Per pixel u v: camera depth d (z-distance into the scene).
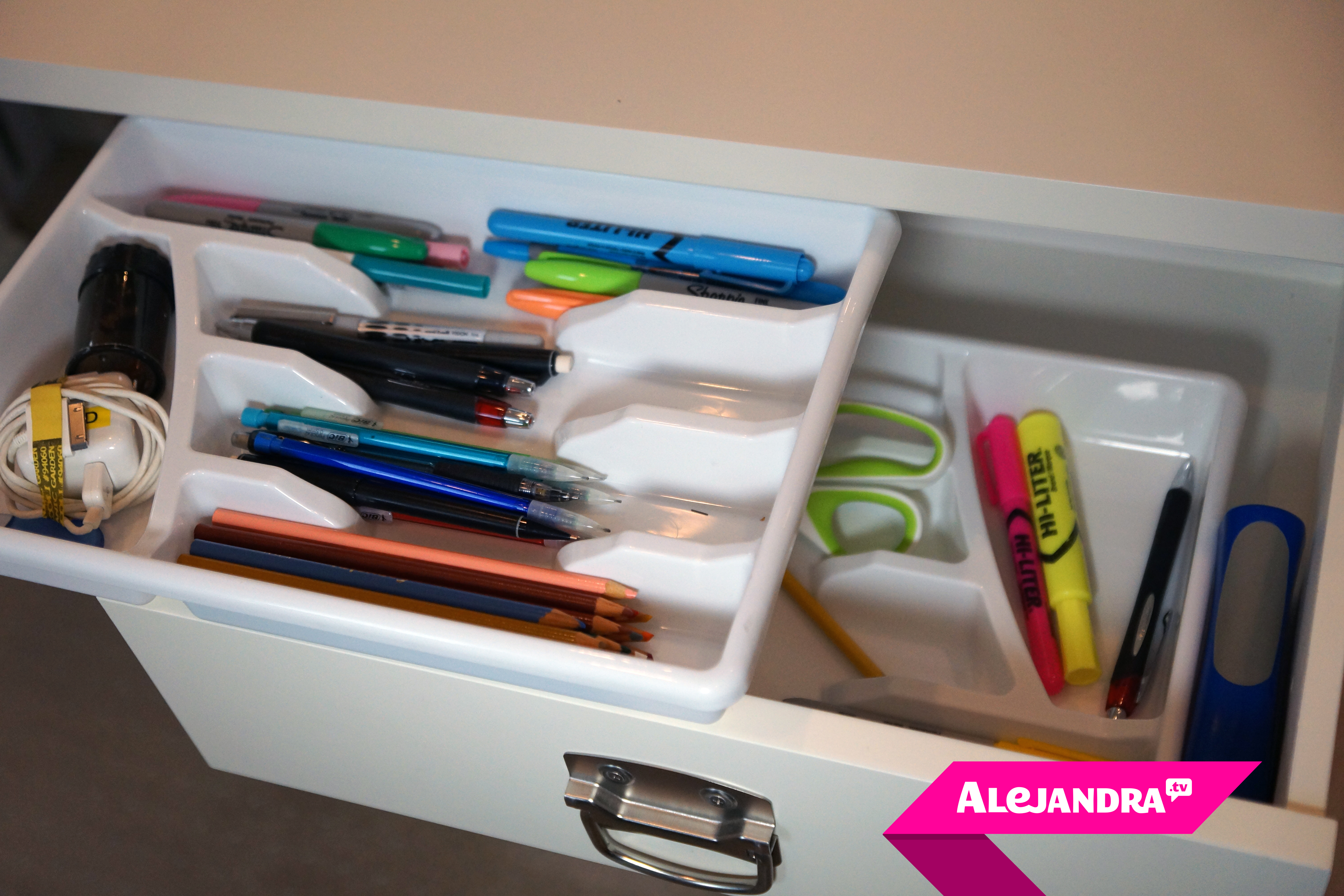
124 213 0.57
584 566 0.49
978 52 0.52
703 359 0.55
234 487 0.50
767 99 0.50
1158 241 0.56
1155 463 0.64
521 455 0.52
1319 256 0.47
